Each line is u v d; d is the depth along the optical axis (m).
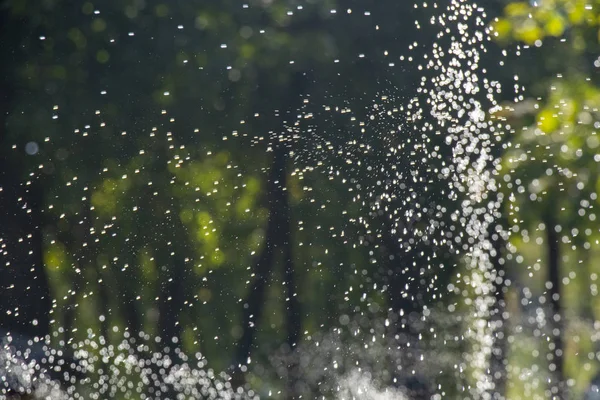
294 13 46.84
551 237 42.72
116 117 51.22
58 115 50.78
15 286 45.62
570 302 45.31
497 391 28.06
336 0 43.59
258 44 48.09
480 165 30.14
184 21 50.59
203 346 54.88
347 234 34.50
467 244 30.86
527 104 33.06
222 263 55.97
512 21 27.72
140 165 52.09
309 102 43.12
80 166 51.06
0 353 29.72
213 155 51.16
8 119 50.44
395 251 31.22
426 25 30.70
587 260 45.59
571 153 34.19
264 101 47.94
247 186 51.03
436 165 29.64
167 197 53.06
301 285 51.38
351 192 33.97
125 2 50.72
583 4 26.83
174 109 50.81
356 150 33.16
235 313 55.66
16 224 49.09
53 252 51.38
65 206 51.16
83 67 50.81
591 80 35.81
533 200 39.16
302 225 45.44
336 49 43.00
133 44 50.81
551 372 30.70
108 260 53.41
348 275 36.03
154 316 55.53
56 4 50.72
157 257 54.88
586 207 40.31
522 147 32.97
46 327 40.69
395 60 32.84
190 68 50.34
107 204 52.66
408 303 31.00
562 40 35.16
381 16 37.72
